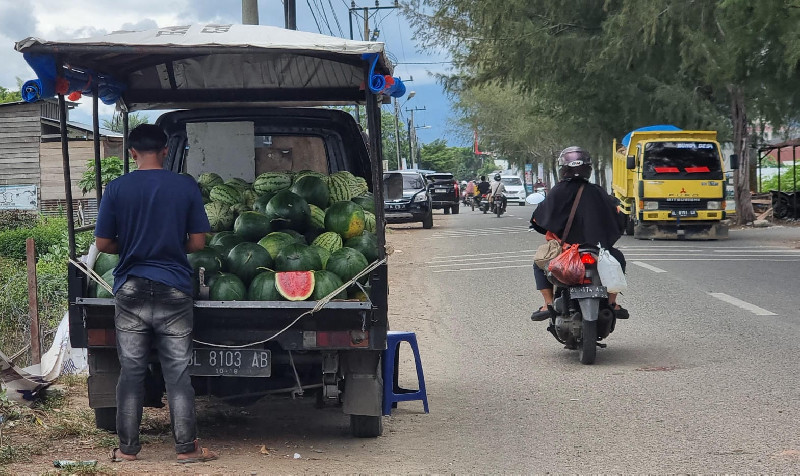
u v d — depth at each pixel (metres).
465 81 33.31
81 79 6.93
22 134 35.28
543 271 9.67
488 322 12.19
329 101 8.90
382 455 6.20
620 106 33.66
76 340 6.21
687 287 14.74
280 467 5.80
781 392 7.80
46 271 14.41
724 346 10.04
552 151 68.50
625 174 26.72
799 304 12.86
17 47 5.64
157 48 5.73
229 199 7.28
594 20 28.34
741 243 23.39
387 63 6.48
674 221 24.67
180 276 5.78
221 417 7.52
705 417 7.05
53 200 35.28
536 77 31.39
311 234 7.05
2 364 7.34
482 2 28.47
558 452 6.22
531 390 8.29
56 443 6.30
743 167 30.73
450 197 46.91
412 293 15.14
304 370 6.59
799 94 26.05
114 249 5.88
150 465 5.73
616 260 9.40
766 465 5.75
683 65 24.45
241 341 6.04
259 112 8.17
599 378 8.70
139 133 5.96
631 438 6.52
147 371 6.46
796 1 18.67
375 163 6.14
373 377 6.42
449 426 7.05
